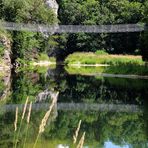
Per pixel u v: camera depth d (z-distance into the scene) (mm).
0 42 55875
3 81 40625
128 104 28828
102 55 83000
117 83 43281
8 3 60000
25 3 61719
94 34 93000
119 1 97250
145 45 54625
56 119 21938
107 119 23094
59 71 62281
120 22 95312
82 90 36906
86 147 16312
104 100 30859
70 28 63188
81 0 101625
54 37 87875
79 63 79938
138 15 93000
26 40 65188
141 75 52312
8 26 58375
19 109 23125
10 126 17547
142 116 24125
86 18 97625
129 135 19188
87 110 26016
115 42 92250
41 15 65812
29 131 16672
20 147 13711
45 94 32406
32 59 73562
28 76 49406
